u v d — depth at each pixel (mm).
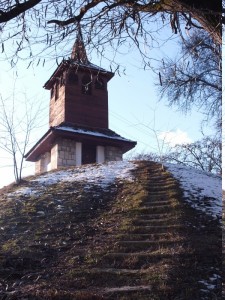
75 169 12547
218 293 4867
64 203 9398
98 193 10070
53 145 13289
